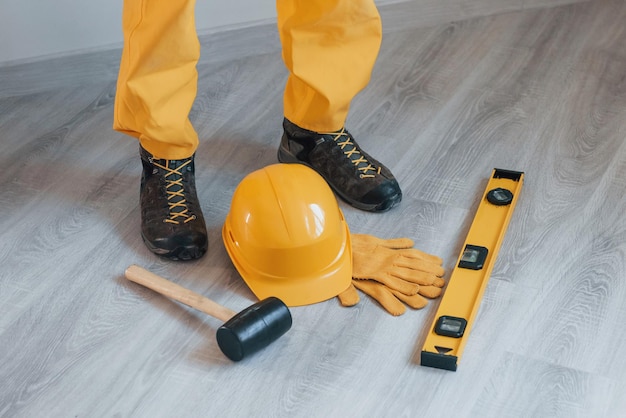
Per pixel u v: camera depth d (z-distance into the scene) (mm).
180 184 2148
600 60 2674
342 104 2186
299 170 1996
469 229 2131
